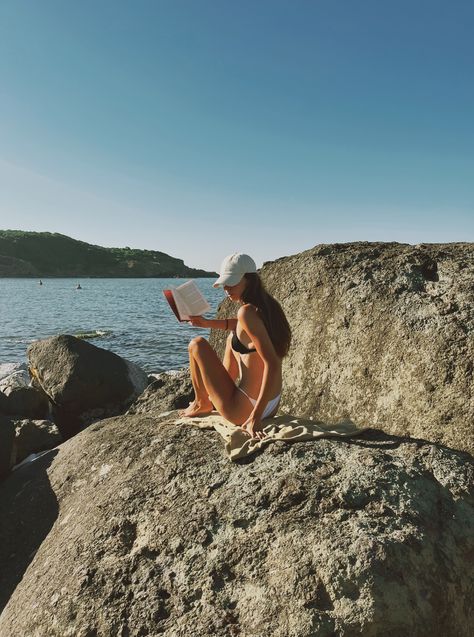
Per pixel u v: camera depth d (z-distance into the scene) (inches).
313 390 211.2
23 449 274.2
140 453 155.2
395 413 178.9
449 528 116.8
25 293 3110.2
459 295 175.5
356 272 208.2
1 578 145.4
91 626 113.3
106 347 879.1
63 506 156.5
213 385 154.7
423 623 102.1
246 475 131.1
